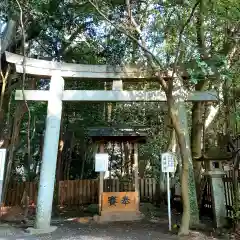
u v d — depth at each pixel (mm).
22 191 9938
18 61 6730
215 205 6289
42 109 11789
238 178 6043
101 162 7906
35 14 7336
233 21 6348
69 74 7117
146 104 12852
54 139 6730
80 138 12812
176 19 6949
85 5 7492
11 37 7355
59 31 8703
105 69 7184
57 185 10648
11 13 7039
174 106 5820
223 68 6000
